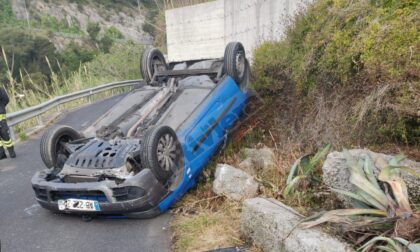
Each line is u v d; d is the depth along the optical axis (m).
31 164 7.14
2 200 5.43
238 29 14.12
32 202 5.27
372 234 2.81
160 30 24.89
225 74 6.17
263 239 3.31
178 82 6.17
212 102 5.47
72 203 4.28
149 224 4.28
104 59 22.72
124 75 22.00
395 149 4.03
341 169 3.52
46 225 4.51
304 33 6.35
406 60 3.82
